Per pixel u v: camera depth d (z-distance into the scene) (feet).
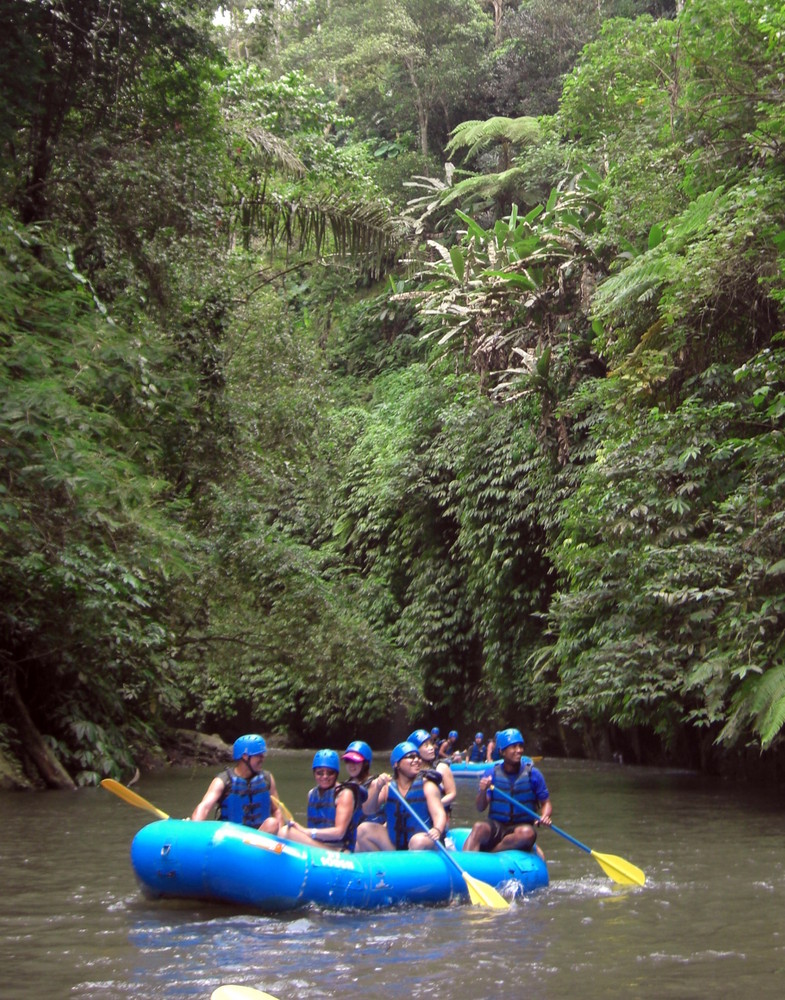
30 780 43.83
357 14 117.70
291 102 63.57
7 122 44.14
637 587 43.21
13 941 16.88
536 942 16.88
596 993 13.80
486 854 21.89
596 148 58.13
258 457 56.90
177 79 51.24
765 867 24.99
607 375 51.67
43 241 42.27
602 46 54.75
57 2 43.14
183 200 48.75
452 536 78.54
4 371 35.70
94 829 31.30
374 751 81.46
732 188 42.86
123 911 19.30
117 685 51.75
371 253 64.59
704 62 41.63
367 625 62.59
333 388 100.58
